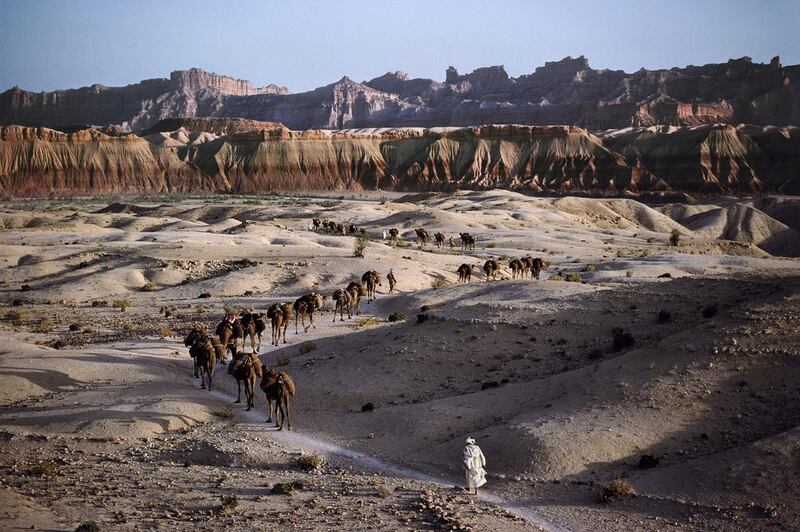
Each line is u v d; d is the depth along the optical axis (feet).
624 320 129.80
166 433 100.68
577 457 83.05
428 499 76.95
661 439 85.30
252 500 77.30
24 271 275.80
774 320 103.40
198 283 250.57
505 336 129.18
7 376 119.65
